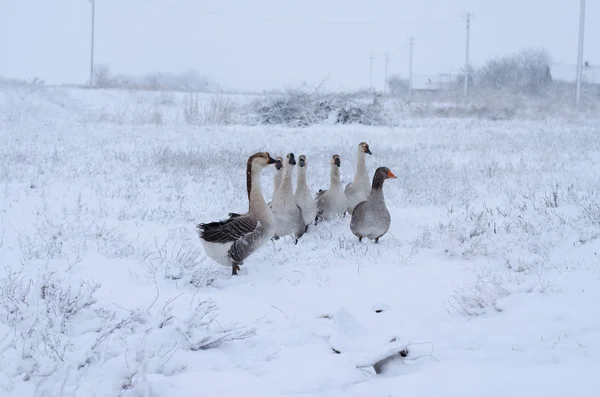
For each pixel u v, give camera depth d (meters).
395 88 84.75
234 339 6.01
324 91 33.75
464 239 9.52
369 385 4.89
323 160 19.06
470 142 24.02
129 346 5.56
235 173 15.80
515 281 7.67
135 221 10.94
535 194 13.20
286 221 10.12
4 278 7.25
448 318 6.74
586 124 31.83
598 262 8.29
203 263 8.87
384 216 10.12
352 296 7.59
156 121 28.33
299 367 5.41
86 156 18.11
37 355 5.32
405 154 20.64
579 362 5.14
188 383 5.00
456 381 4.81
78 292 6.53
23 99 30.59
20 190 13.02
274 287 7.99
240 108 34.62
